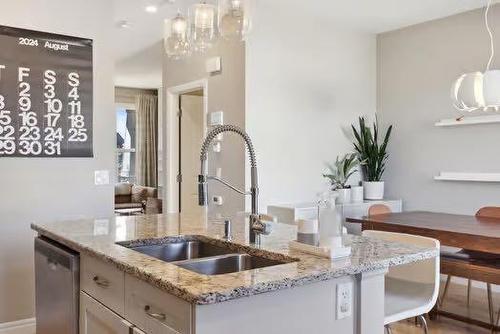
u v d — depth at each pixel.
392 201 5.30
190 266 1.94
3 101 3.37
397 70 5.51
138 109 10.58
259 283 1.43
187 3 4.47
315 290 1.61
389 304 2.23
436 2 4.53
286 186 4.90
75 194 3.69
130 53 6.57
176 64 5.77
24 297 3.48
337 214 1.86
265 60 4.74
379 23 5.25
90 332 2.08
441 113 5.07
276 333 1.51
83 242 2.14
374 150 5.42
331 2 4.54
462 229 3.43
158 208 7.52
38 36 3.51
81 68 3.71
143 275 1.58
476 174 4.73
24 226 3.48
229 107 4.86
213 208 5.08
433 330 3.54
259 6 4.66
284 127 4.89
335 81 5.33
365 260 1.75
